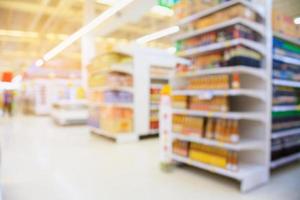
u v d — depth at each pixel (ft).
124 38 40.37
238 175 8.64
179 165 11.71
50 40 41.98
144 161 12.61
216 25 9.34
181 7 10.84
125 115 18.11
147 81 19.27
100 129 19.79
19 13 28.25
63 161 12.60
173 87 11.35
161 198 8.14
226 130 9.02
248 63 8.89
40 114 42.52
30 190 8.79
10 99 40.83
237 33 8.75
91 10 24.71
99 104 19.85
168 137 10.97
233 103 10.66
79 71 55.57
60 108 28.22
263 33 9.40
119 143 17.40
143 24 32.30
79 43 42.75
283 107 10.63
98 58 19.94
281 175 10.44
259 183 9.25
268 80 9.56
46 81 43.19
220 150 9.36
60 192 8.63
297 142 11.96
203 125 9.98
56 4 25.91
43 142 17.71
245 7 8.90
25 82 51.78
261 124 9.67
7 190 8.78
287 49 10.92
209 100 9.77
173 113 11.43
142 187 9.09
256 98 9.80
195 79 10.32
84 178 10.05
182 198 8.14
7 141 18.03
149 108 19.43
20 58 62.28
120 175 10.42
